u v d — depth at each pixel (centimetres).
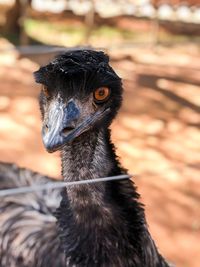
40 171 171
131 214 77
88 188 75
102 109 73
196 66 309
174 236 143
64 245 78
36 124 209
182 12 389
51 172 171
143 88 262
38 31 349
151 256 81
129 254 77
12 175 111
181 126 220
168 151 195
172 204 157
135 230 77
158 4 370
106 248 76
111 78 71
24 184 108
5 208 101
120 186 76
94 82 70
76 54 71
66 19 375
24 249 92
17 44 319
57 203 101
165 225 147
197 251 138
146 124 218
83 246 76
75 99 70
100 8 393
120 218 76
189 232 145
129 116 224
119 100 74
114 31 366
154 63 307
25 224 96
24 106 226
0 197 104
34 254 90
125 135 205
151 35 354
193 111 239
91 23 348
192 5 390
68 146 75
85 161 75
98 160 75
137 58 312
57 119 69
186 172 176
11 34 332
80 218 76
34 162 177
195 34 372
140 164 182
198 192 165
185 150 198
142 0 391
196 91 266
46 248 89
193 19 389
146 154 191
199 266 133
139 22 379
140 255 78
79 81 70
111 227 76
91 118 72
